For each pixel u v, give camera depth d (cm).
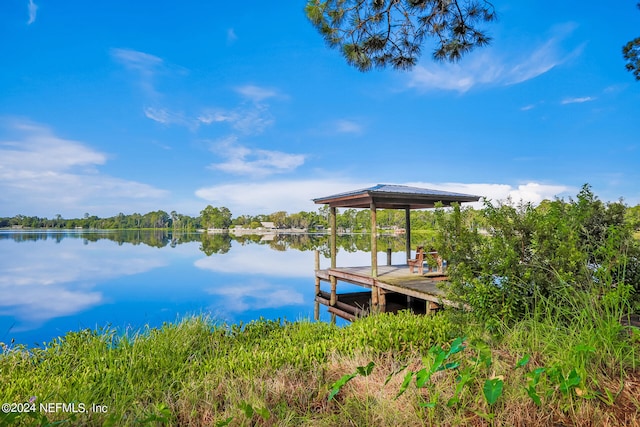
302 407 294
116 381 339
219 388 326
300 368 361
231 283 1711
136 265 2414
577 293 366
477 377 289
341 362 377
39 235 7850
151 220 14488
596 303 339
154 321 1012
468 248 477
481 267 462
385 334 441
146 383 338
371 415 264
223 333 546
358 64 692
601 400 246
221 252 3453
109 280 1784
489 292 413
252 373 345
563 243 415
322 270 1404
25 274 1975
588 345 280
